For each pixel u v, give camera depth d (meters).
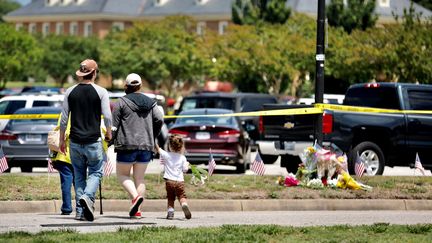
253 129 71.75
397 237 29.41
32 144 53.69
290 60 160.12
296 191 43.28
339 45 140.38
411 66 119.06
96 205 39.41
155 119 34.78
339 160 45.38
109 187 42.72
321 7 45.91
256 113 51.31
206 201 40.94
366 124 53.53
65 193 37.25
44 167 57.53
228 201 41.16
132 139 34.28
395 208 43.12
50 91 121.62
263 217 38.25
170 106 152.75
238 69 165.00
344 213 40.84
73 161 33.81
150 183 44.56
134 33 197.88
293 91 164.25
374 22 163.25
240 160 57.03
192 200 40.78
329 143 52.66
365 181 47.31
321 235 29.59
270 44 164.62
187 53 192.12
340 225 32.59
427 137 54.94
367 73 133.00
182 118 59.34
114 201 39.81
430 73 116.31
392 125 54.19
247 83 166.50
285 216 38.91
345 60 137.12
